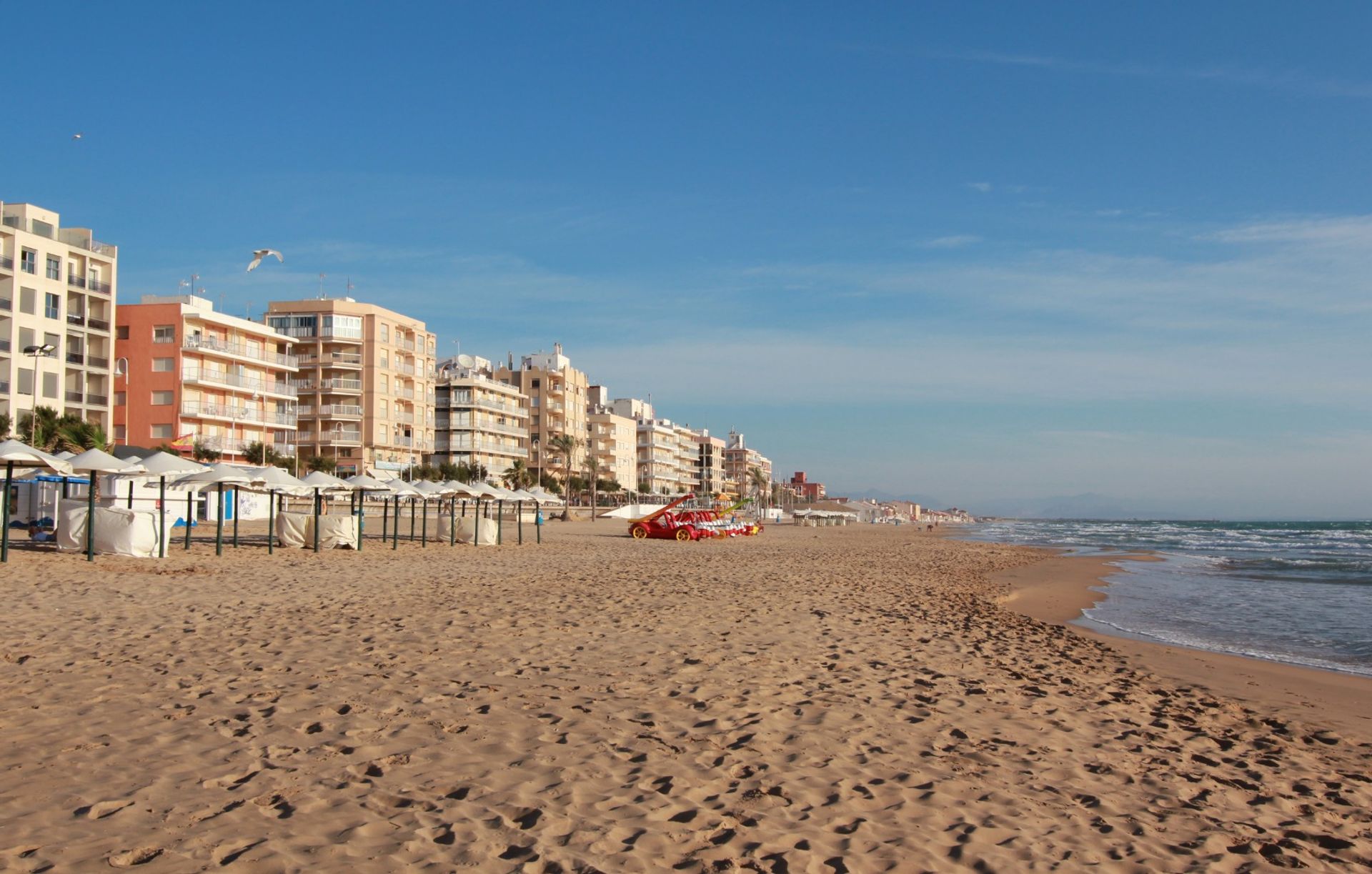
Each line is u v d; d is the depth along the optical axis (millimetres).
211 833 5383
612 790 6426
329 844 5273
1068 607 25859
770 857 5359
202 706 8469
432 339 102938
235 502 33688
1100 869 5504
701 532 56406
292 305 90938
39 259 66875
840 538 78812
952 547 64875
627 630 14305
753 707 9141
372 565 27969
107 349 73812
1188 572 41625
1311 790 7535
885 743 8055
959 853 5602
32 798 5914
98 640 12195
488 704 8859
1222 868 5656
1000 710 9734
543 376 126250
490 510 81625
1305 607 26297
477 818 5770
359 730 7742
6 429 56875
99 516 26359
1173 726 9750
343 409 90000
